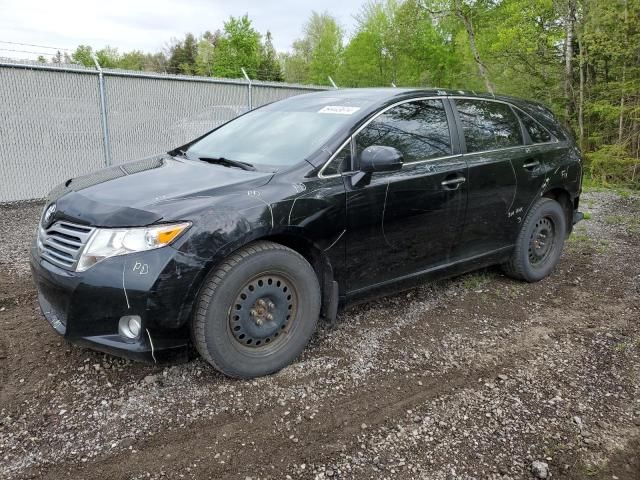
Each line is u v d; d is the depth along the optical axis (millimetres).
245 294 2900
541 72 17438
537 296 4555
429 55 31516
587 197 10336
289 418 2719
